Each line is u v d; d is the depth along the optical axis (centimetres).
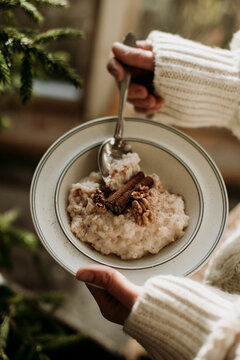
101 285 48
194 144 56
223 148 118
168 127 56
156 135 57
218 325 43
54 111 120
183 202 56
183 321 46
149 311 47
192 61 58
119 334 96
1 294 74
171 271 51
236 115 60
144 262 53
